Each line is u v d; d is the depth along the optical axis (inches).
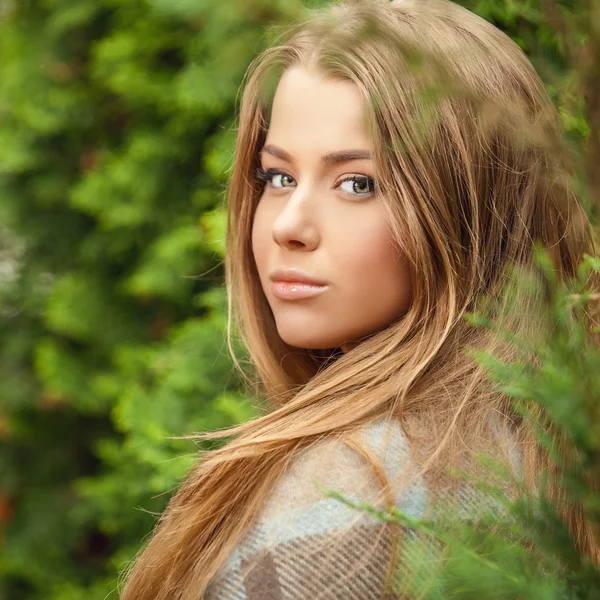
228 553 54.7
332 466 53.9
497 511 52.2
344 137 61.5
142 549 73.7
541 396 36.1
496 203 63.6
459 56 62.6
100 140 231.1
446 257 61.2
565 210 64.5
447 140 61.1
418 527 40.7
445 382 59.5
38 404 242.2
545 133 39.0
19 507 245.0
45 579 234.5
